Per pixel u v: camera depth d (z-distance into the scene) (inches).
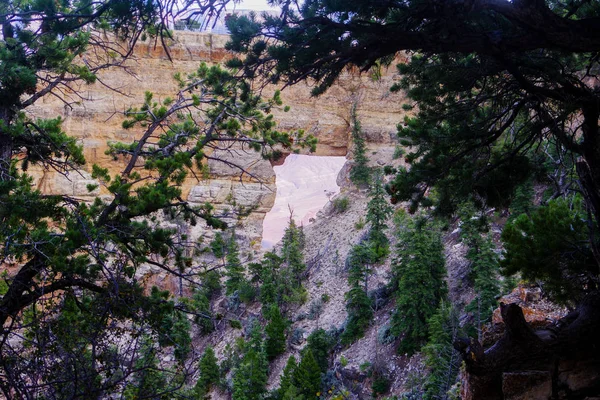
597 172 457.7
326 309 2288.4
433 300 1804.9
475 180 541.6
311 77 454.0
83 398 412.8
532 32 392.8
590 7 450.0
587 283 514.0
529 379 436.5
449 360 1508.4
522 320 439.2
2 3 526.9
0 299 507.8
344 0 400.2
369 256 2098.9
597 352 441.7
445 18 398.6
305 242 2807.6
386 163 3159.5
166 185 588.1
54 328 448.5
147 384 457.7
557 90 456.4
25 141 622.8
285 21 413.1
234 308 2311.8
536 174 589.9
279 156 703.7
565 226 518.6
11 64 558.3
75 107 2970.0
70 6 527.8
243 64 437.1
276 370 2065.7
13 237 491.2
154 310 533.0
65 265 481.1
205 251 649.6
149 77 3090.6
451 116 563.8
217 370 1852.9
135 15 431.5
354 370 1841.8
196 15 392.5
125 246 562.6
